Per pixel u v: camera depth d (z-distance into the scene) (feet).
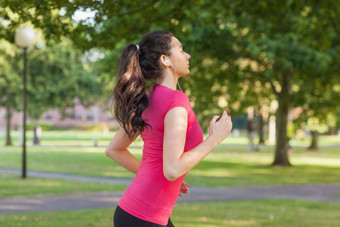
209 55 62.28
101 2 15.97
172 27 20.72
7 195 35.60
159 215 7.87
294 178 53.52
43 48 92.94
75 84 102.17
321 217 27.78
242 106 75.82
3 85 101.24
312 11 28.99
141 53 8.35
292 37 52.44
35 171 56.13
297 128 96.58
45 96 100.73
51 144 121.49
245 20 36.06
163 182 7.87
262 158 85.40
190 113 7.86
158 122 7.84
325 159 86.58
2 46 72.43
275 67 63.93
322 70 56.24
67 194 36.81
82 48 20.74
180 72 8.41
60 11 17.62
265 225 24.63
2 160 71.87
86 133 202.28
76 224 23.72
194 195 38.11
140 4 20.08
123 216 7.91
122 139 9.02
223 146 128.26
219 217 26.99
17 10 15.33
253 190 42.22
